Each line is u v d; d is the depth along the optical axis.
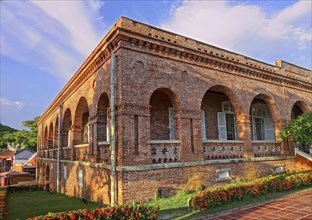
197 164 11.02
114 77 10.00
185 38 11.80
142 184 9.33
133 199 9.00
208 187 11.16
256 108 18.48
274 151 15.01
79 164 14.30
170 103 14.27
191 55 11.77
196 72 11.96
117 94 9.81
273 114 15.81
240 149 13.16
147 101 10.09
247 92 14.07
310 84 18.31
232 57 13.61
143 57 10.34
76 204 12.32
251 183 10.15
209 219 7.37
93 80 12.80
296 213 7.62
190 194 9.98
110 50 10.75
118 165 9.30
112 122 9.67
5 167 55.09
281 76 16.14
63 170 18.09
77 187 14.46
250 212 7.96
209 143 11.95
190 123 11.35
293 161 15.74
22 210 11.79
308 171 13.85
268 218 7.25
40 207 12.32
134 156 9.41
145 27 10.55
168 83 10.88
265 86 15.26
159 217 7.52
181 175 10.47
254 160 13.37
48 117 26.44
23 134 50.84
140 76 10.10
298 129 13.38
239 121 13.55
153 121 13.48
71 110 16.98
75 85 15.98
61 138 19.25
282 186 10.78
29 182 31.94
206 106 15.70
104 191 10.46
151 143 9.99
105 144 10.83
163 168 9.97
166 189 9.91
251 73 14.48
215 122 15.96
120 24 9.89
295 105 19.59
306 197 9.82
